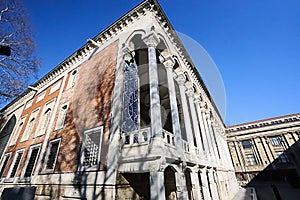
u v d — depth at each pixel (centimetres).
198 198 699
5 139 1791
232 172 2222
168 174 809
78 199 654
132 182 625
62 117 1134
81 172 711
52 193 784
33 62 1377
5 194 551
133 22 1038
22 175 1091
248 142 3547
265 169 3145
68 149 880
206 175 903
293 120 3212
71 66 1462
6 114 2200
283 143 3203
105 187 581
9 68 1273
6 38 1190
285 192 2028
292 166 2931
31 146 1231
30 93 1919
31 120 1549
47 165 984
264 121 3447
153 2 969
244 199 1516
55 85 1520
